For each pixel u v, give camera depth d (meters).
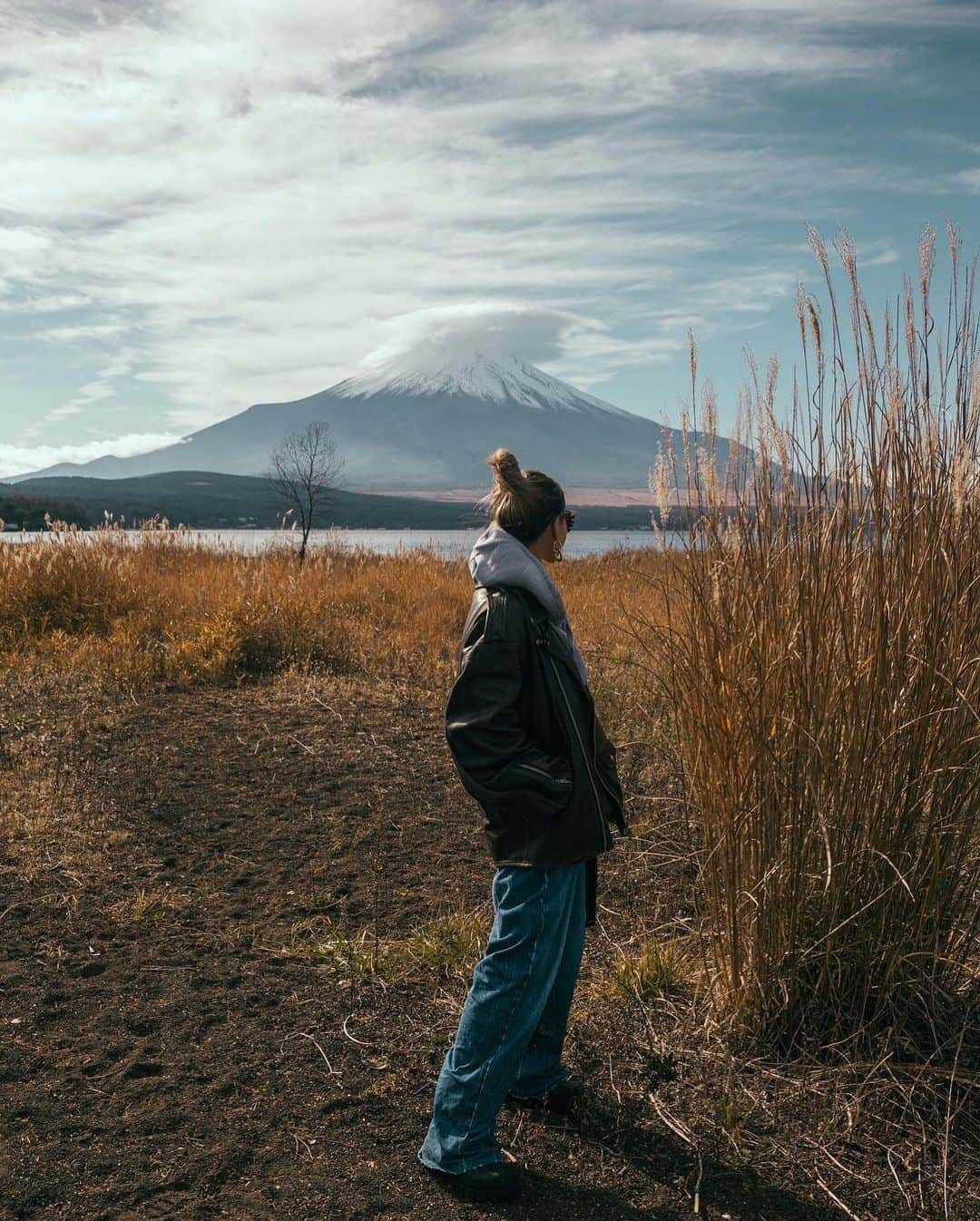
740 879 3.16
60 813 5.14
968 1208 2.52
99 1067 3.01
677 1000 3.45
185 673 8.25
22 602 10.16
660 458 3.25
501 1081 2.52
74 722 6.81
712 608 3.24
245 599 9.86
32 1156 2.58
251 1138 2.71
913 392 3.06
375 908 4.28
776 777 3.06
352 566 15.52
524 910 2.52
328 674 8.65
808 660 3.05
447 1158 2.53
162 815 5.23
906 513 3.03
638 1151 2.72
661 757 5.94
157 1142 2.67
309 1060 3.11
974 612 2.96
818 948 3.07
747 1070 3.05
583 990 3.59
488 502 2.71
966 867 3.11
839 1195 2.57
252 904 4.27
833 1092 2.93
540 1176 2.62
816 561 3.08
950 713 2.94
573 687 2.59
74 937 3.85
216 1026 3.27
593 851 2.55
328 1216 2.43
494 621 2.51
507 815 2.53
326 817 5.36
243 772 6.02
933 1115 2.84
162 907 4.16
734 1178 2.62
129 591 10.95
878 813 2.98
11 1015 3.26
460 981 3.63
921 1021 3.12
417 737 6.88
